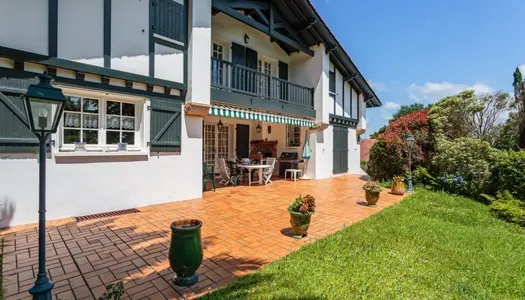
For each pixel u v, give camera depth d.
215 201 9.27
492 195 10.38
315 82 15.38
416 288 3.79
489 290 3.86
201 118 9.80
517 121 13.88
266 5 12.26
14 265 4.23
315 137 15.44
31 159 6.31
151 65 8.26
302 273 4.08
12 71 5.99
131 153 7.96
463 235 6.25
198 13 9.19
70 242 5.26
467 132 13.51
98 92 7.37
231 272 4.13
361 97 19.84
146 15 8.16
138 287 3.62
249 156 17.70
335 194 10.95
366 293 3.61
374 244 5.39
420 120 13.86
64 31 6.61
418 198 10.40
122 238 5.52
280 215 7.54
